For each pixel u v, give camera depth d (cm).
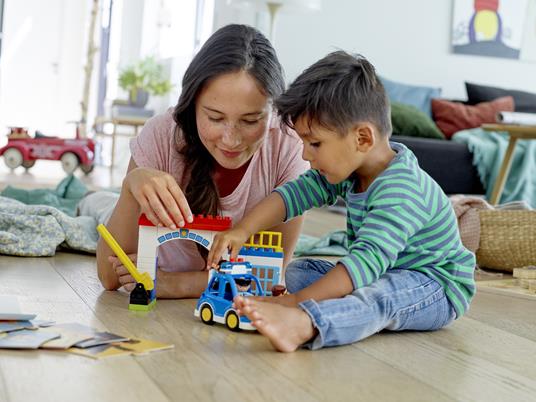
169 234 143
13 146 520
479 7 546
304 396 97
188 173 158
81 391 92
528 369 121
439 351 128
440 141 443
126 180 144
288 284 148
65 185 326
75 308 139
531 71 564
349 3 518
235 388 98
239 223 143
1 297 130
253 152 145
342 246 266
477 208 255
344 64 133
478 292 201
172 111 159
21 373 97
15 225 209
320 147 133
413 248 139
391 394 101
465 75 550
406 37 534
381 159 137
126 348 111
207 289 135
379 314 129
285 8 416
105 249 153
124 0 688
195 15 585
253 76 134
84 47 709
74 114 712
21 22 693
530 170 439
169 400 91
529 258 237
